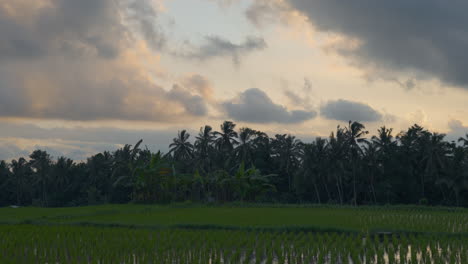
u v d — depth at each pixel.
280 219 40.06
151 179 71.50
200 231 32.09
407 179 81.62
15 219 42.00
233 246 26.31
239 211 52.59
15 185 120.25
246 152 91.12
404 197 82.81
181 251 23.59
